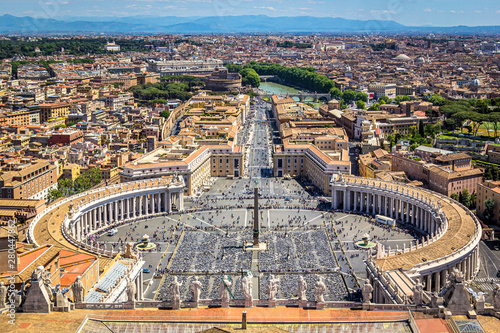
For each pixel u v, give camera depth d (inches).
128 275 7357.3
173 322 4923.7
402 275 7214.6
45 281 4972.9
